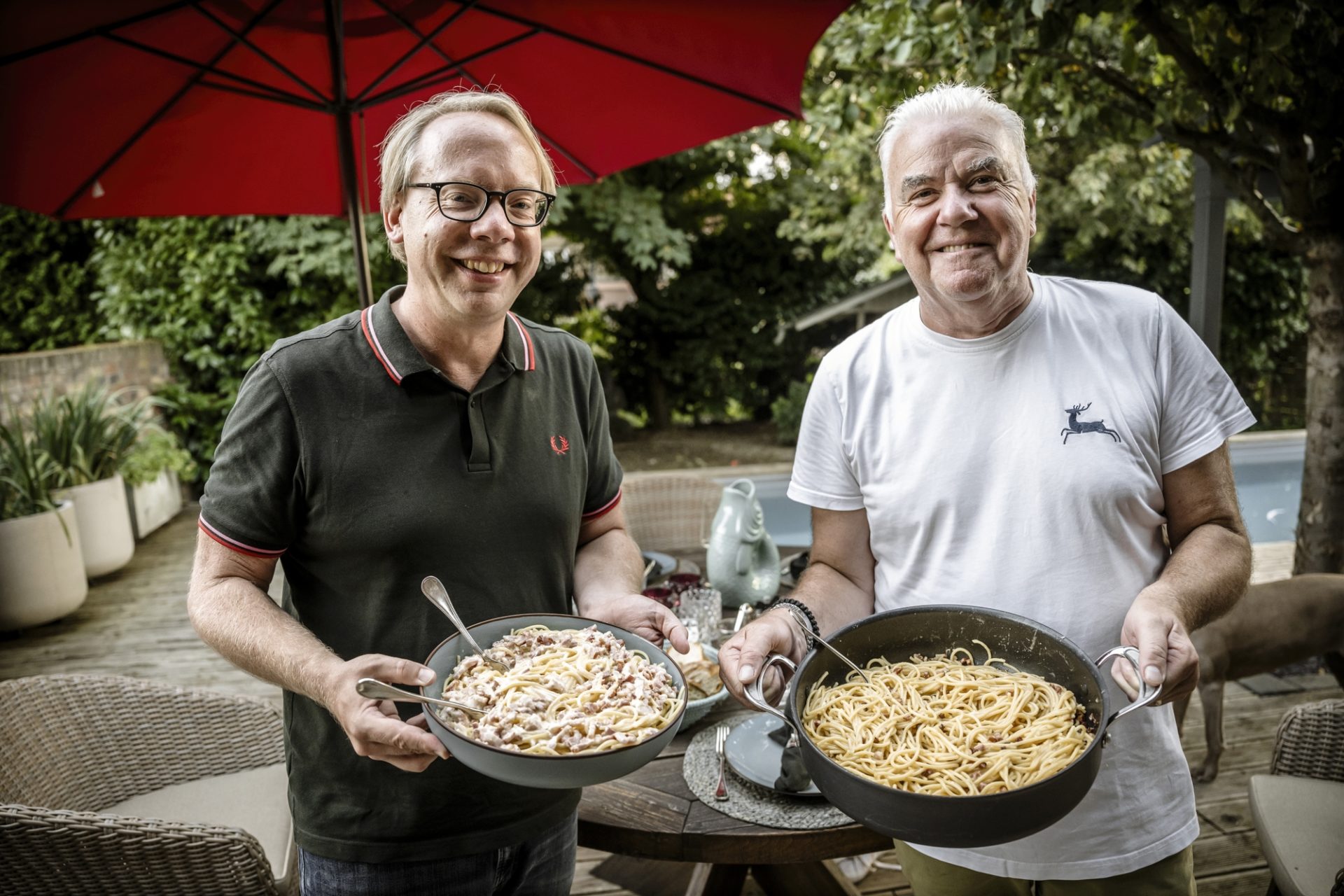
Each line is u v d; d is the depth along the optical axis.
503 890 1.37
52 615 5.01
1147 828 1.34
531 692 1.14
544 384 1.42
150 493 7.11
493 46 2.08
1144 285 10.90
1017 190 1.31
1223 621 2.93
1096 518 1.32
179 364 8.36
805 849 1.50
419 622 1.28
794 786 1.57
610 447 1.60
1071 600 1.33
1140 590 1.35
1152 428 1.34
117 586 5.83
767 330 12.33
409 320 1.31
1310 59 3.04
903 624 1.34
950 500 1.39
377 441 1.26
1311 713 1.96
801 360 12.57
